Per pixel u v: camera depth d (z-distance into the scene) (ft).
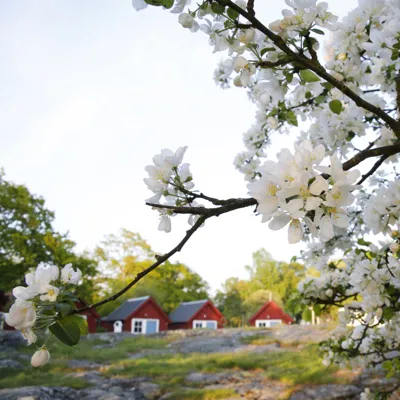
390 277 8.82
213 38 5.19
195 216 5.40
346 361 12.45
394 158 9.76
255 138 12.50
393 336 11.55
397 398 20.07
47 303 4.54
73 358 43.78
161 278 130.52
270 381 33.19
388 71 8.45
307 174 3.66
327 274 12.10
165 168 5.36
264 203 3.88
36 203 96.22
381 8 7.82
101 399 28.78
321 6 5.02
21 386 30.63
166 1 4.72
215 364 41.06
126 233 135.03
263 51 5.15
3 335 48.98
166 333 65.31
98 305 4.70
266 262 152.56
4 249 88.69
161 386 33.04
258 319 106.22
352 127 9.73
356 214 13.02
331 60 8.39
